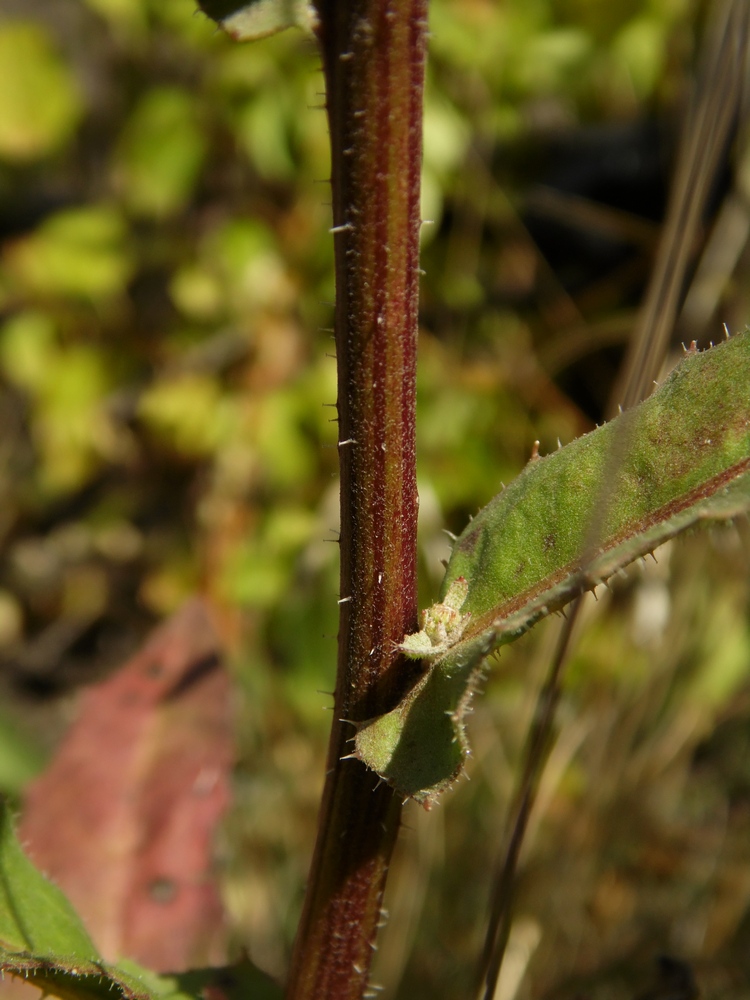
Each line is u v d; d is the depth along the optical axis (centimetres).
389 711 15
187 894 21
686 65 38
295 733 35
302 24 13
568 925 29
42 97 39
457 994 27
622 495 14
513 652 34
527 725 27
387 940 28
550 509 14
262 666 36
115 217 40
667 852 31
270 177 38
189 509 41
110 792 22
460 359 39
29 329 40
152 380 41
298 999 16
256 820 33
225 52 36
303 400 38
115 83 41
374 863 15
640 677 33
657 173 41
